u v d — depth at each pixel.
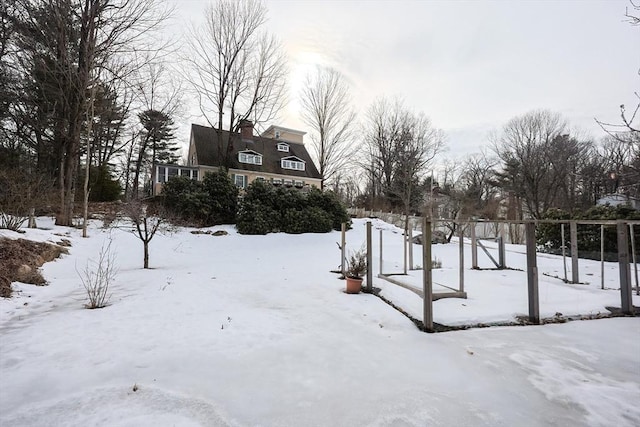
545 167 24.30
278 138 28.69
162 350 3.12
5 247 6.69
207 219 16.14
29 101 13.58
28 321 3.94
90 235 11.62
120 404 2.18
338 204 17.53
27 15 11.95
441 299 5.05
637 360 3.08
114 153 24.89
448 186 27.20
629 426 2.05
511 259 10.21
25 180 10.34
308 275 7.46
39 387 2.38
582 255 9.95
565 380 2.67
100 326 3.78
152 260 9.91
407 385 2.55
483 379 2.67
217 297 5.36
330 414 2.13
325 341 3.49
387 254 11.16
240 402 2.25
